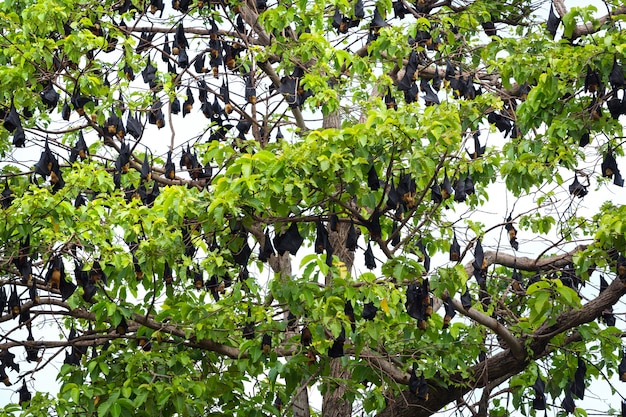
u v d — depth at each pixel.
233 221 13.04
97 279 13.75
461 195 15.08
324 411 17.80
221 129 18.48
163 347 15.73
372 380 15.21
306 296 13.14
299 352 14.43
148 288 14.45
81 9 17.41
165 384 14.38
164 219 13.35
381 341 14.97
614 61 14.62
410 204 13.30
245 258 14.10
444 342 15.32
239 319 14.61
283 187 12.69
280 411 16.50
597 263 13.96
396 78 20.00
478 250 14.38
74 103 16.50
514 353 14.99
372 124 12.73
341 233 17.89
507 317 16.64
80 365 15.41
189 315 14.33
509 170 15.76
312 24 18.48
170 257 13.63
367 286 13.09
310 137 12.75
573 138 15.88
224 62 18.52
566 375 15.63
